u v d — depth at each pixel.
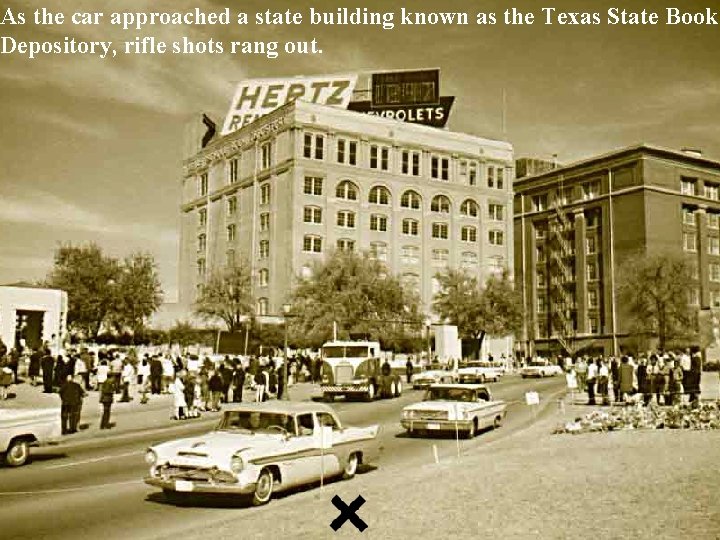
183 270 96.94
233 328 71.38
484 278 89.88
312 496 12.12
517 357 101.50
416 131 86.81
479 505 9.64
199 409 30.59
